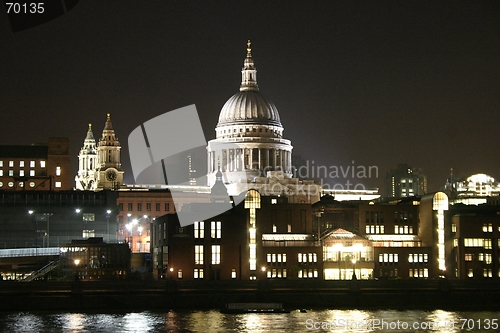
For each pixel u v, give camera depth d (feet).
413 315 647.15
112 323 599.57
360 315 645.51
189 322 607.37
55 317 623.77
